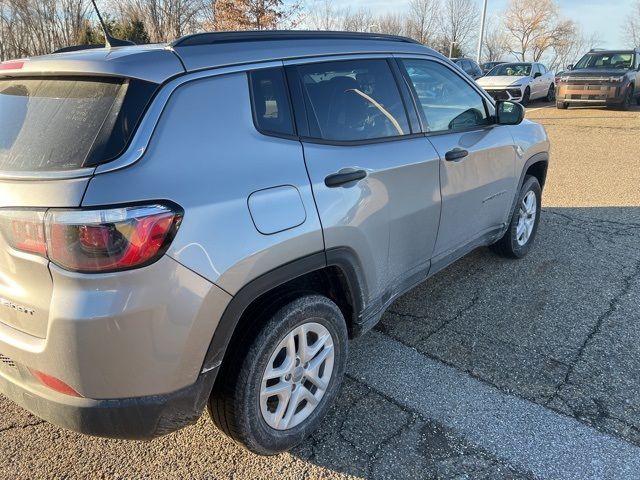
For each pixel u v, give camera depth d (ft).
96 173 5.89
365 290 8.98
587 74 52.65
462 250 12.28
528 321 12.00
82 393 6.12
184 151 6.48
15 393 6.70
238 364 7.13
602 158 30.76
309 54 8.52
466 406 9.20
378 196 8.89
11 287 6.31
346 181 8.23
